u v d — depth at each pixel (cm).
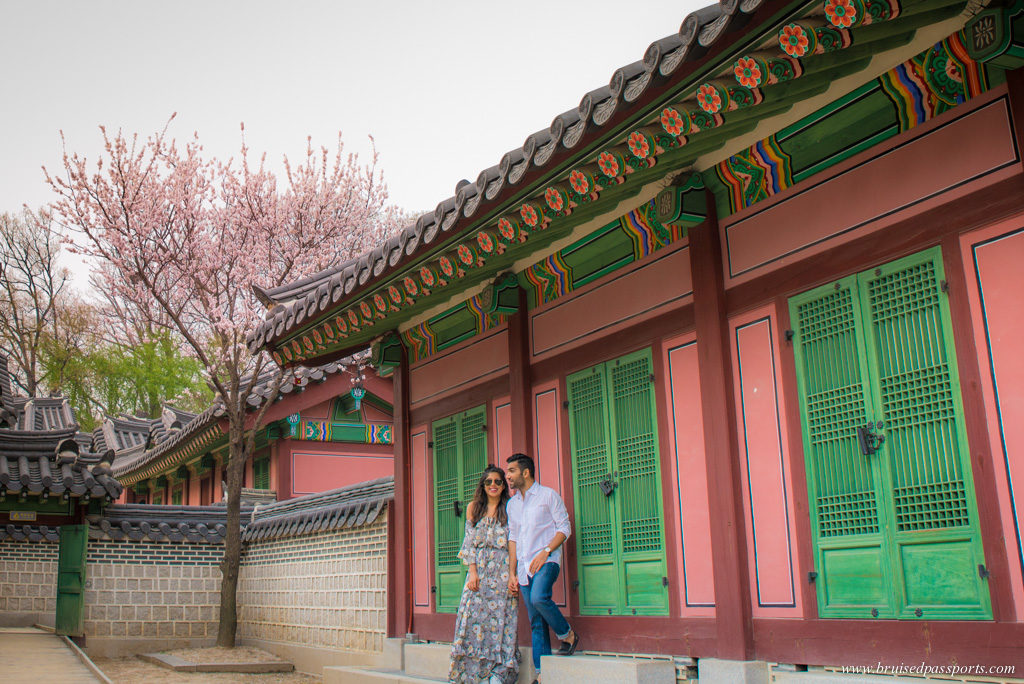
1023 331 402
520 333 754
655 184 587
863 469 470
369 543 992
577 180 505
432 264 649
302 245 1722
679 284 605
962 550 420
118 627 1284
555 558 646
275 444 1567
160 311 2670
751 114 469
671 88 421
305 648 1111
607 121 439
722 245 568
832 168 500
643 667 555
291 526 1183
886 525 454
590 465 673
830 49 371
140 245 1552
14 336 3312
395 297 703
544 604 628
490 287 754
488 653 666
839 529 479
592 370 679
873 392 467
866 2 338
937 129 445
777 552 512
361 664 973
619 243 662
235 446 1359
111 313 3173
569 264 709
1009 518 401
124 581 1302
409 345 941
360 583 1002
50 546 1512
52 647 1102
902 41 425
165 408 2073
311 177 1750
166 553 1335
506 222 567
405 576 898
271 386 1474
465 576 811
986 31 382
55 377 3212
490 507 700
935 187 445
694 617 564
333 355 936
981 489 414
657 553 602
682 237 605
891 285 464
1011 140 411
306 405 1527
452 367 867
